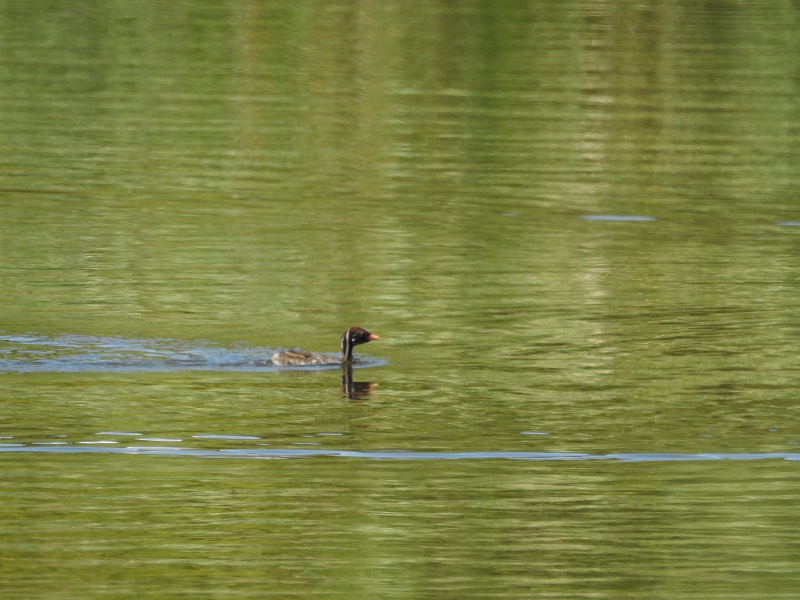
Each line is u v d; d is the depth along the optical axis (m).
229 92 80.12
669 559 31.19
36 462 35.72
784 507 33.75
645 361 43.50
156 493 34.22
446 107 77.56
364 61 87.38
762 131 74.12
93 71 83.56
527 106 78.06
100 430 37.56
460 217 60.19
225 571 30.44
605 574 30.38
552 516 33.41
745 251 56.19
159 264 52.88
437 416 39.03
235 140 71.44
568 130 73.94
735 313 48.25
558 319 47.44
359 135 72.75
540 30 95.00
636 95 80.19
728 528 32.75
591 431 38.19
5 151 68.44
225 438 37.38
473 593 29.50
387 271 52.66
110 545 31.56
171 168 66.62
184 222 58.75
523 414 39.31
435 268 53.19
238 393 40.41
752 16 99.31
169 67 85.06
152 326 45.91
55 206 60.44
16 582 29.81
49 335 44.62
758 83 82.56
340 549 31.50
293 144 70.94
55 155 68.00
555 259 54.56
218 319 46.84
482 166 67.94
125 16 98.12
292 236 57.00
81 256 53.62
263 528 32.44
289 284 50.81
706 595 29.61
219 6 101.25
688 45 91.00
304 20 97.88
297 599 29.23
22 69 83.25
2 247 54.44
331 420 38.72
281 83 82.12
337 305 48.62
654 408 39.75
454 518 33.12
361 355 43.84
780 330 46.56
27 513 33.06
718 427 38.59
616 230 58.88
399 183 65.25
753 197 64.19
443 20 97.81
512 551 31.55
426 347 44.62
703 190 65.19
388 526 32.72
